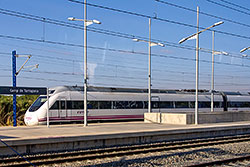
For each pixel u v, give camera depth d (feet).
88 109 98.89
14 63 92.53
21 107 111.96
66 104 94.43
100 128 74.23
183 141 66.13
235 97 145.69
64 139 52.95
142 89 117.60
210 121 97.91
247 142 68.49
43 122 88.63
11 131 65.41
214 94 138.41
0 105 104.99
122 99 107.96
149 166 41.34
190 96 128.26
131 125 85.56
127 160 45.24
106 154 47.85
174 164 42.57
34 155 48.14
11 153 48.11
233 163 42.70
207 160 45.83
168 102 120.67
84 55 82.48
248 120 112.98
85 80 82.33
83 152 49.29
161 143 62.23
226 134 83.05
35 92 76.54
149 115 100.68
